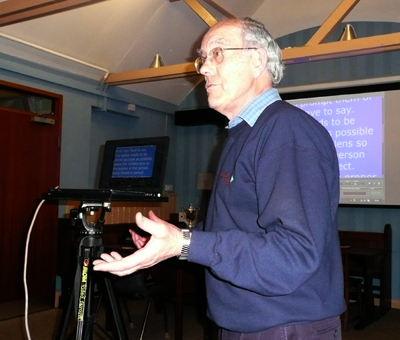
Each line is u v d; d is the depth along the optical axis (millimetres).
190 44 5223
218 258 918
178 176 6477
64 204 4590
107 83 4988
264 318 1041
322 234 934
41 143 4359
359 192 5051
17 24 3756
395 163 4883
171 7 4539
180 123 6234
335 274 1106
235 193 1110
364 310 4445
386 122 4941
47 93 4418
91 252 1508
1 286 3936
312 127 1075
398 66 4930
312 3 5293
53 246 4434
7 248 4000
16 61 4027
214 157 6215
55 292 4414
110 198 1354
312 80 5387
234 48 1186
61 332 1689
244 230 1089
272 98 1180
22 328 3674
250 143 1085
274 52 1229
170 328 3799
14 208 4078
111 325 3582
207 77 1235
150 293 2977
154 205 5668
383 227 4977
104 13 4121
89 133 4930
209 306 1178
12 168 4070
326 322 1072
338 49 3680
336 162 1131
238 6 5191
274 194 948
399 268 4844
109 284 1879
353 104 5121
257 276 909
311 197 953
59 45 4223
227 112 1263
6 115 4031
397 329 3979
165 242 898
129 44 4699
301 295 1034
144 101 5738
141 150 1871
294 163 979
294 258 892
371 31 5047
